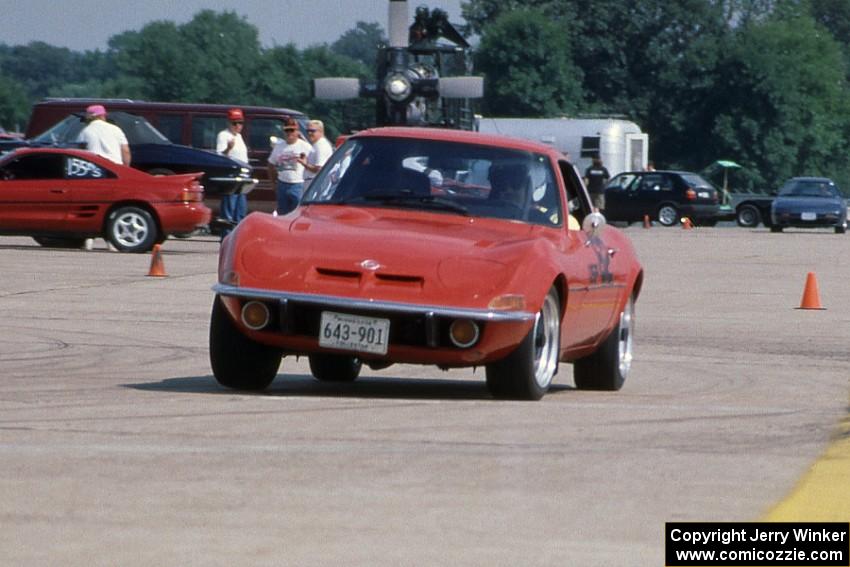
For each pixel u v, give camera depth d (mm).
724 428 26094
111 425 24453
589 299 30969
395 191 30969
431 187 31047
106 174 78250
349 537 16859
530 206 30969
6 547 16094
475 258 27953
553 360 29516
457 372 36469
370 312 27109
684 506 18984
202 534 16859
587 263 30812
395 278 27469
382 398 29219
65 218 77625
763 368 38219
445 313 26922
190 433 23719
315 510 18188
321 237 28453
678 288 68812
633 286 34562
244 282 27688
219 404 27312
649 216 165125
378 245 28188
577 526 17719
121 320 46500
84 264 69625
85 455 21500
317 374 33375
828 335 48438
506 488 19828
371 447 22766
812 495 19859
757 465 22109
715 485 20453
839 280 76562
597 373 33125
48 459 21156
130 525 17203
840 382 35125
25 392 28953
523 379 28328
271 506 18344
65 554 15844
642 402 30125
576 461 22047
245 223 29203
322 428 24578
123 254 77250
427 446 23000
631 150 180750
